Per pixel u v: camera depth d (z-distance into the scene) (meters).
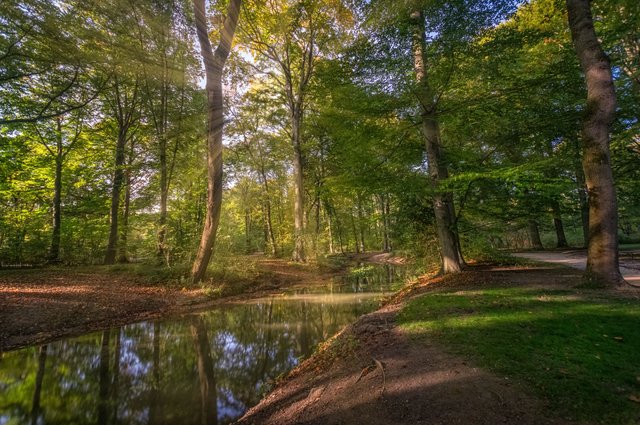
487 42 7.83
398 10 7.82
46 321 8.38
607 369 3.21
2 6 8.78
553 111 8.32
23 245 16.89
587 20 6.77
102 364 6.16
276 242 29.92
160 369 5.91
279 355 6.52
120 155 18.73
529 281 8.01
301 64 23.05
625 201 17.47
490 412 2.74
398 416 2.93
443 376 3.43
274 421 3.52
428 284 8.98
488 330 4.57
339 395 3.59
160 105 17.58
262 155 28.17
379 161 10.14
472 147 10.52
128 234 20.34
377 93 8.64
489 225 11.59
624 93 10.99
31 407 4.56
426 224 11.88
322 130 22.48
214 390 5.02
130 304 10.52
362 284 15.74
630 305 5.16
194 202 21.12
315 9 19.39
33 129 17.95
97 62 11.50
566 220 22.97
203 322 9.29
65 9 9.66
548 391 2.92
